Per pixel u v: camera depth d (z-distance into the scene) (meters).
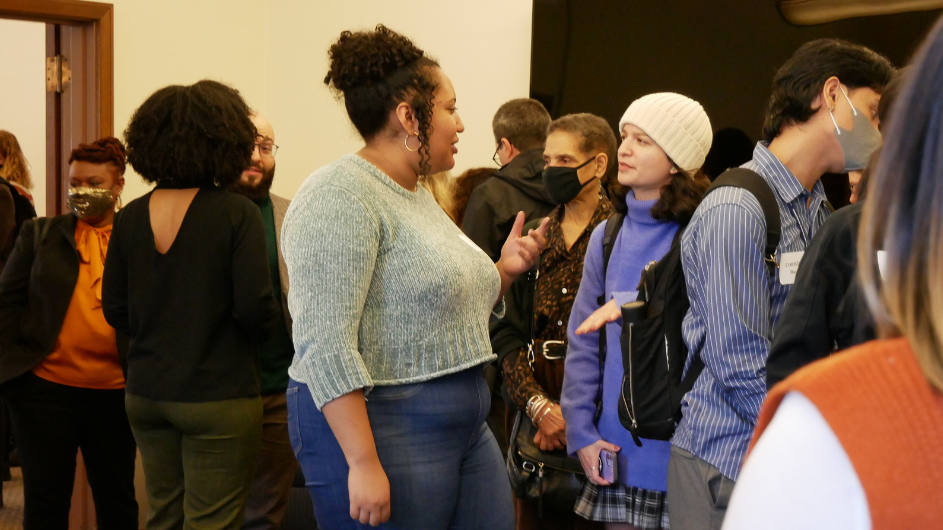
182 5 4.52
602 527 2.14
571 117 2.35
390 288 1.54
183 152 2.10
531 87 3.49
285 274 2.75
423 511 1.55
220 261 2.09
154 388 2.06
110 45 4.18
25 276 2.64
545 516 2.29
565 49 3.37
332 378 1.44
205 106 2.13
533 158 2.83
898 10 2.59
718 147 2.99
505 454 2.68
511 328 2.31
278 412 2.75
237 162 2.18
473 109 3.89
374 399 1.53
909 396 0.49
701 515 1.54
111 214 2.79
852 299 1.30
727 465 1.51
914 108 0.53
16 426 2.64
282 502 2.78
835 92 1.54
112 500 2.80
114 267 2.18
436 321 1.57
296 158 4.78
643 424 1.72
